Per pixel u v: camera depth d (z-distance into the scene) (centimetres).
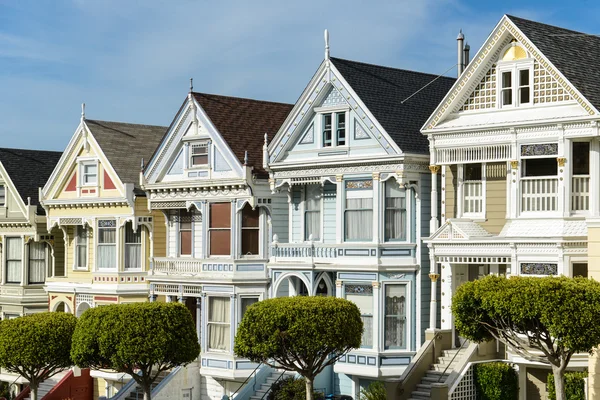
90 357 4862
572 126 4097
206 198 5466
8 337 5322
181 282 5528
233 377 5222
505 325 3694
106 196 6038
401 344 4769
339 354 4359
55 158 7225
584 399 3956
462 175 4531
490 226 4428
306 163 5025
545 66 4191
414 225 4753
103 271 6072
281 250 5128
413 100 5056
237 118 5569
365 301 4822
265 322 4238
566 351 3638
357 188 4881
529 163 4275
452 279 4600
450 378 4244
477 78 4428
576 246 4072
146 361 4731
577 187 4144
